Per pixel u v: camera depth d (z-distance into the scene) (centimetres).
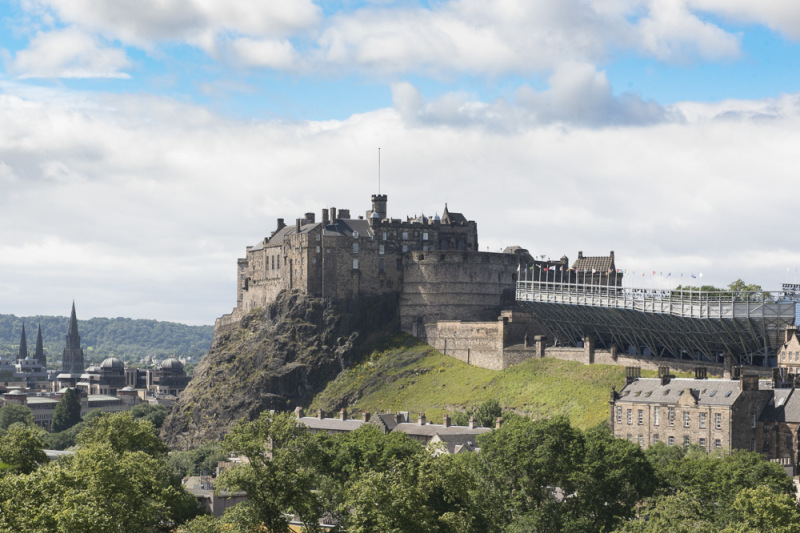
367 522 17050
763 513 17088
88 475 16750
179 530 19162
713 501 19388
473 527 18425
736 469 19625
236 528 18075
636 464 19775
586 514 19762
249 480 18112
